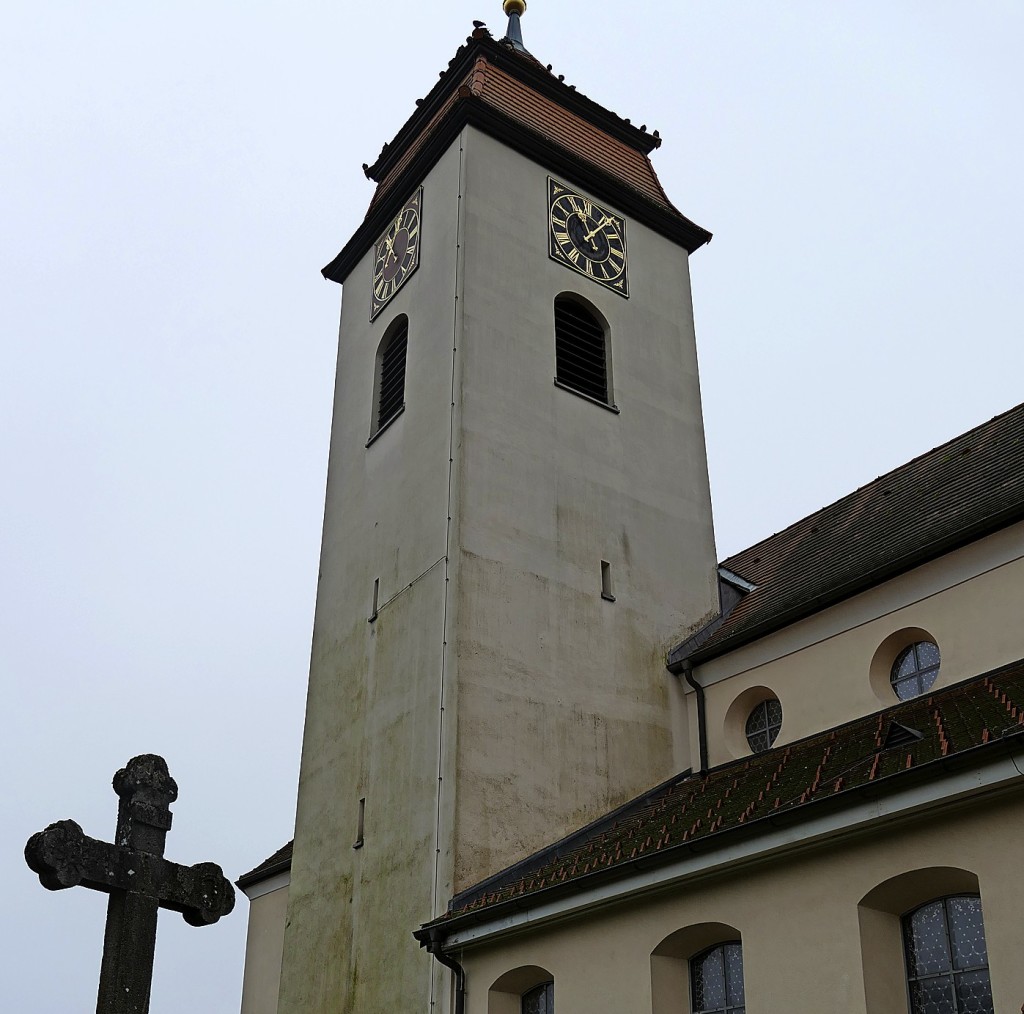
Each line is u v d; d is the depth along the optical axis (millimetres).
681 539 27656
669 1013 16375
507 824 21891
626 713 24547
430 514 24969
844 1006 14070
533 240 28750
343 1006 22438
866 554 23812
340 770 25156
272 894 31172
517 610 24016
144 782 13719
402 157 33344
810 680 22594
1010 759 12742
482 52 31500
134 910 13102
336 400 30922
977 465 24156
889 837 14172
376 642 25422
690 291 31875
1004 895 12891
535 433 26219
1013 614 19594
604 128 33281
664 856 16219
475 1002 19172
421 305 28234
